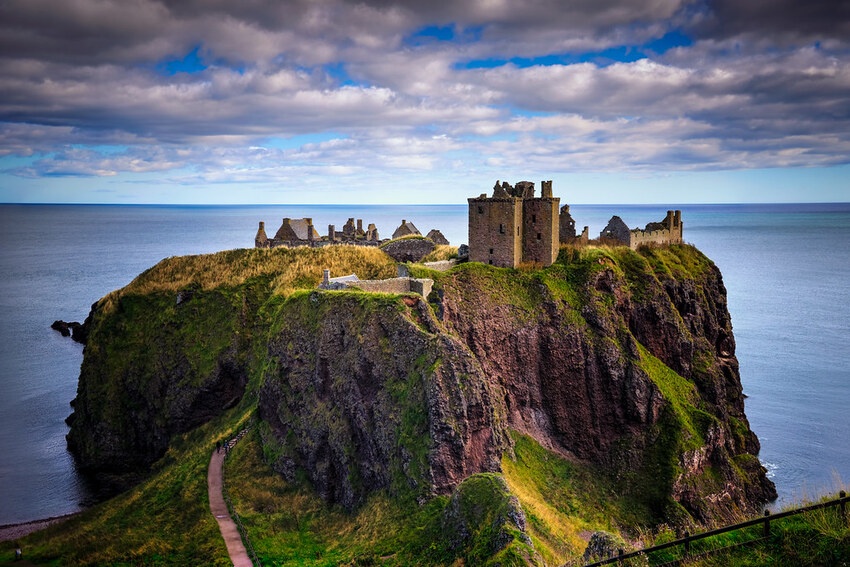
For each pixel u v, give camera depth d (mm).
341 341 67062
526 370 76062
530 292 79812
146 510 64500
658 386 77875
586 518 65938
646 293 86750
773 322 170000
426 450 55250
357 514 57562
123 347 98562
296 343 71438
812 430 96562
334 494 61875
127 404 94125
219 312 96938
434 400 56375
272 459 67875
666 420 76688
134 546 56844
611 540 32656
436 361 58625
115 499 71562
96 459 90375
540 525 52375
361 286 72812
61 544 59344
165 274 106812
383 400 60688
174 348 95000
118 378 95562
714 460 77688
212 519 59875
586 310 79500
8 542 63031
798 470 84500
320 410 65875
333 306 69250
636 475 73312
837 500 23859
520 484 62375
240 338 92688
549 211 83188
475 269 80375
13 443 96938
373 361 62844
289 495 63656
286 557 53250
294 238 139250
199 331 95750
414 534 49844
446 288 75938
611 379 76875
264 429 71875
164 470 77250
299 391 69188
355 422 62219
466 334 73562
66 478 86375
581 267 83188
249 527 58281
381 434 59438
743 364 130625
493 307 76688
